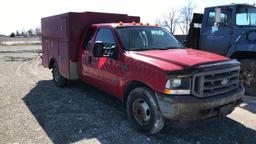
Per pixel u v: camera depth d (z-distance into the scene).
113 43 5.49
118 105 6.28
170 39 6.06
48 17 8.52
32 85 8.57
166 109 4.08
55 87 8.21
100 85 6.02
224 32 7.74
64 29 7.14
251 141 4.43
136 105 4.73
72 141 4.39
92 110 5.91
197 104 3.99
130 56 4.90
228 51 7.61
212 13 8.09
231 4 7.57
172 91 4.04
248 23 7.70
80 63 6.91
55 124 5.10
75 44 6.99
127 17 7.80
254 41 7.06
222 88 4.42
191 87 4.06
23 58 18.72
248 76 7.29
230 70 4.50
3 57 19.48
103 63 5.69
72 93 7.42
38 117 5.49
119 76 5.18
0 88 8.13
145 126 4.56
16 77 10.16
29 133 4.70
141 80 4.53
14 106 6.25
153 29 6.06
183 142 4.38
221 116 4.41
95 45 5.25
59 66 7.85
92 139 4.46
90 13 7.04
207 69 4.12
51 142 4.36
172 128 4.91
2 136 4.58
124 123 5.13
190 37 8.95
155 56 4.66
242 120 5.37
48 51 8.87
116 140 4.43
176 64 4.21
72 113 5.71
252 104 6.45
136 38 5.55
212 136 4.61
